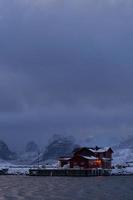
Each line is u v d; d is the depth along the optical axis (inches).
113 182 5541.3
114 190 4256.9
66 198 3499.0
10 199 3449.8
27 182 5565.9
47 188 4525.1
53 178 6614.2
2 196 3681.1
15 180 6067.9
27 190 4276.6
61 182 5531.5
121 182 5551.2
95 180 6033.5
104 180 6028.5
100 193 3927.2
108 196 3641.7
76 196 3649.1
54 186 4805.6
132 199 3410.4
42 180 6033.5
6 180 6072.8
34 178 6628.9
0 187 4677.7
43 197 3592.5
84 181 5757.9
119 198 3479.3
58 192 4040.4
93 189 4387.3
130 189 4392.2
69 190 4261.8
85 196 3649.1
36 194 3843.5
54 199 3432.6
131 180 6058.1
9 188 4544.8
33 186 4825.3
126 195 3727.9
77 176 7175.2
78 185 4958.2
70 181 5748.0
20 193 3944.4
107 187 4650.6
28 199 3440.0
